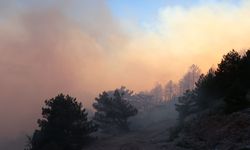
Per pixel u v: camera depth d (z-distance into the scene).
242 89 27.38
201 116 30.86
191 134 27.27
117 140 40.16
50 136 39.09
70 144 38.47
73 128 39.88
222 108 29.03
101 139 42.53
